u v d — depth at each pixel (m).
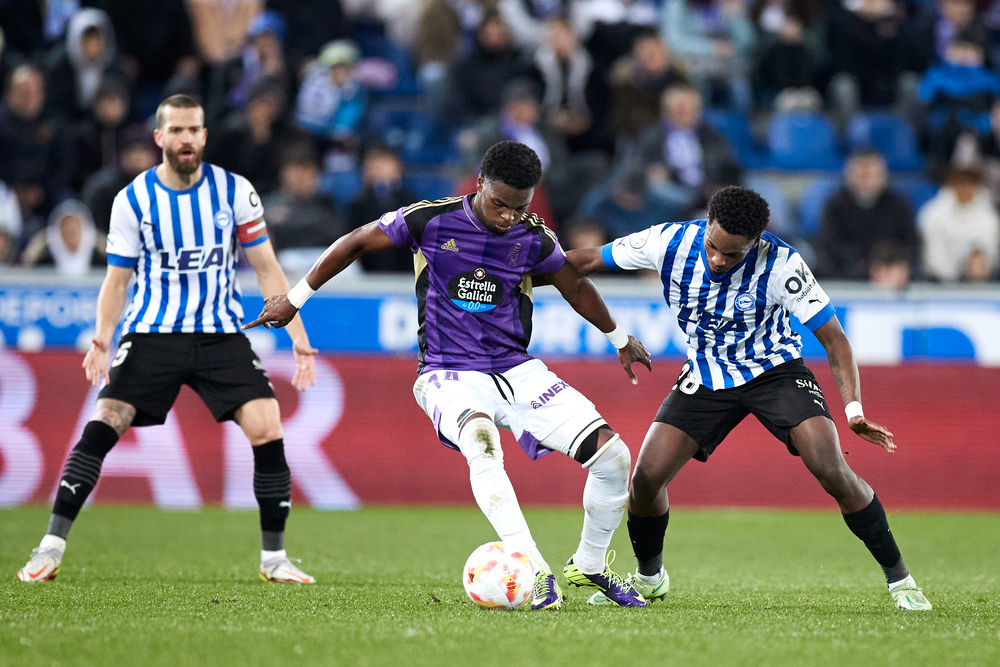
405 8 53.31
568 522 30.50
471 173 42.84
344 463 33.78
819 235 42.84
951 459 34.44
